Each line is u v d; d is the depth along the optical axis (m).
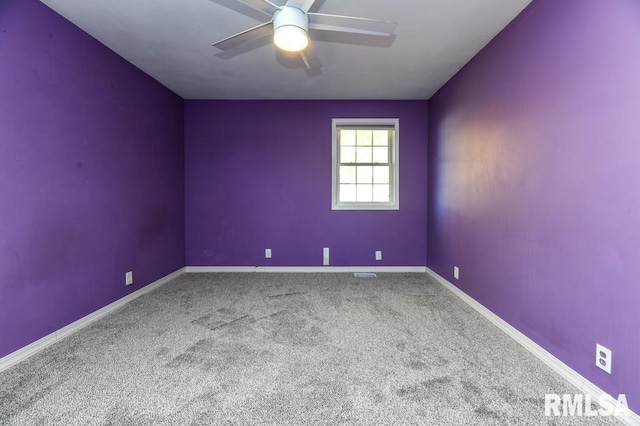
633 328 1.34
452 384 1.67
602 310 1.48
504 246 2.30
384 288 3.39
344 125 4.04
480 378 1.72
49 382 1.68
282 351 2.03
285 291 3.29
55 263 2.15
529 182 2.00
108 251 2.67
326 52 2.68
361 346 2.09
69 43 2.23
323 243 4.11
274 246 4.11
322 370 1.81
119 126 2.80
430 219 3.94
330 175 4.08
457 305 2.86
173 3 2.01
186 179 4.08
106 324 2.44
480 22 2.20
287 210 4.10
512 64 2.17
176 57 2.81
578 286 1.62
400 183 4.07
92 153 2.48
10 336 1.85
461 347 2.07
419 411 1.46
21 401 1.53
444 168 3.47
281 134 4.06
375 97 3.92
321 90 3.67
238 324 2.46
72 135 2.28
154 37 2.46
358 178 4.12
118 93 2.78
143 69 3.09
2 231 1.80
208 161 4.08
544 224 1.87
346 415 1.44
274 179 4.09
